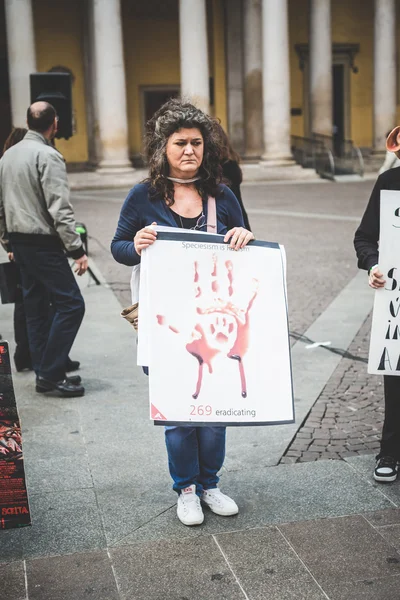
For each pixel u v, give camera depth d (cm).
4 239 566
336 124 3244
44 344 568
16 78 2383
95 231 1526
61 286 541
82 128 2938
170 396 328
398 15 3041
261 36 2812
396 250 373
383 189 382
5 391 322
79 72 2898
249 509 380
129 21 2947
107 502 392
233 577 322
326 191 2266
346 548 341
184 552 342
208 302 330
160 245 327
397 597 305
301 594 309
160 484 411
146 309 327
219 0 2952
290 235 1400
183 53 2517
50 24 2852
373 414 514
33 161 517
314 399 544
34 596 312
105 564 335
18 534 362
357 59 3192
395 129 370
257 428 491
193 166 334
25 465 439
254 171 2631
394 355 383
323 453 450
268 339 334
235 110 2997
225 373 331
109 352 674
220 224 347
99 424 502
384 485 403
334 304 851
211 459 373
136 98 3000
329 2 2784
